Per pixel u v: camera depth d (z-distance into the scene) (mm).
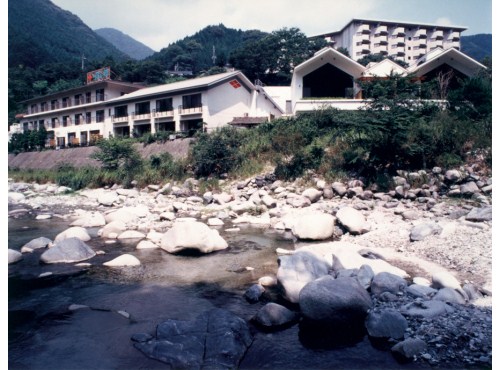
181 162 20031
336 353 4219
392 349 4125
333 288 4812
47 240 9234
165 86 33438
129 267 7402
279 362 4070
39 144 39438
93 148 29141
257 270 7156
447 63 25375
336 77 26094
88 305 5605
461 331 4301
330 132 17219
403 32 64250
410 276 6289
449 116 14570
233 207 13414
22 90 54031
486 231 7762
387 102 13773
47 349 4387
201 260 7852
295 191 14430
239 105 30125
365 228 9586
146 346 4344
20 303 5703
